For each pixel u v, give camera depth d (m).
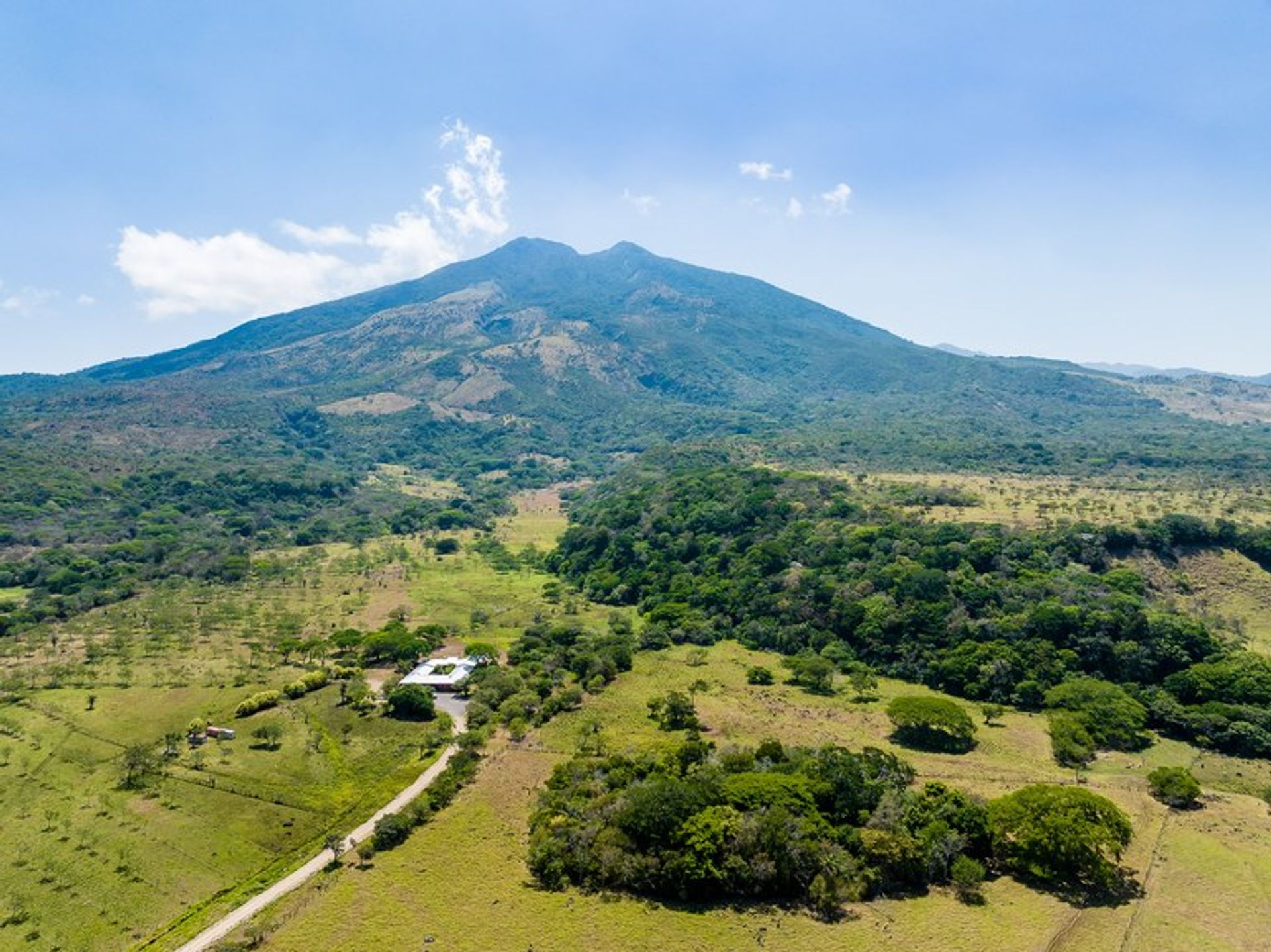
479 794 83.25
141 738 98.00
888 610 124.38
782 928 60.69
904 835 67.50
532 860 69.81
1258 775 86.56
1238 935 58.53
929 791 74.31
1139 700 100.81
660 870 65.69
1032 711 104.12
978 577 128.12
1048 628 112.31
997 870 68.12
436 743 95.94
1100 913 61.28
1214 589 123.81
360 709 107.56
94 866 71.38
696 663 125.44
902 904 63.34
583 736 96.56
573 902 64.69
